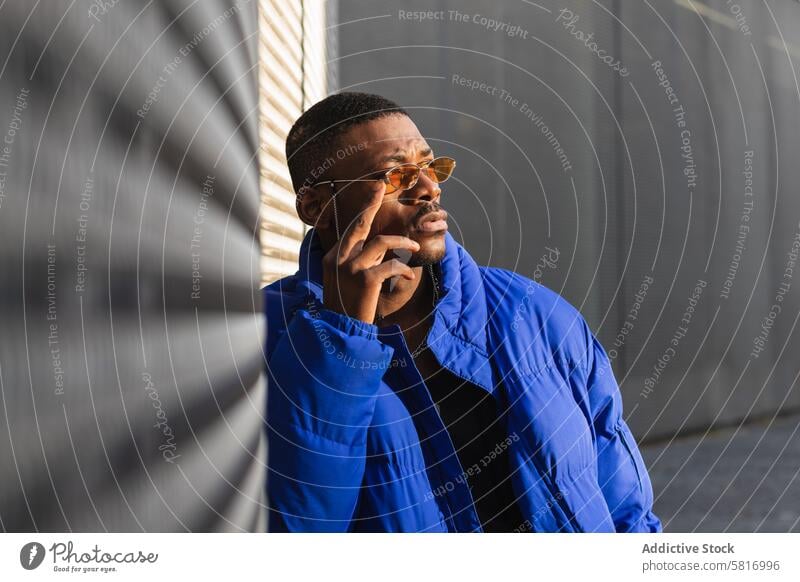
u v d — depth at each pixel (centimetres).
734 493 346
